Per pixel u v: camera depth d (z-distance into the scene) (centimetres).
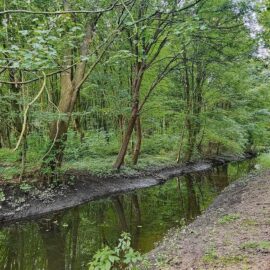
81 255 888
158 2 1142
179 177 2159
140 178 1898
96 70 1934
